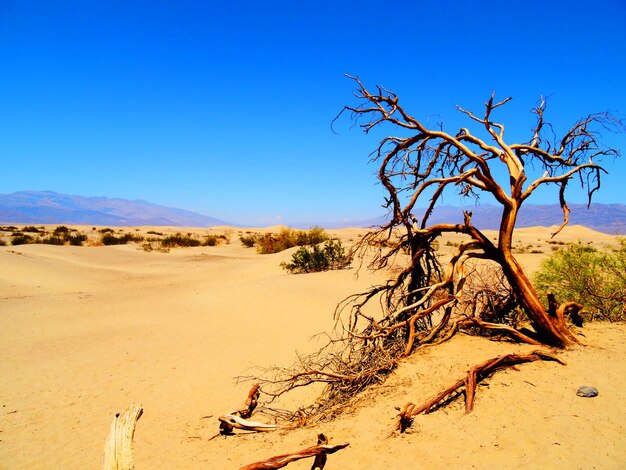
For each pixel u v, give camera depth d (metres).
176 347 9.52
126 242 39.25
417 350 5.97
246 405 5.55
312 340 9.68
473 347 5.80
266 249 31.70
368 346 5.95
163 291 16.80
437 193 6.09
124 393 6.96
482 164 5.61
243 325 11.36
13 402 6.60
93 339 10.19
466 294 6.98
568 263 7.91
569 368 4.82
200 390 7.06
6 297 14.90
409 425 3.93
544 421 3.74
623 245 7.96
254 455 4.27
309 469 3.63
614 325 6.73
